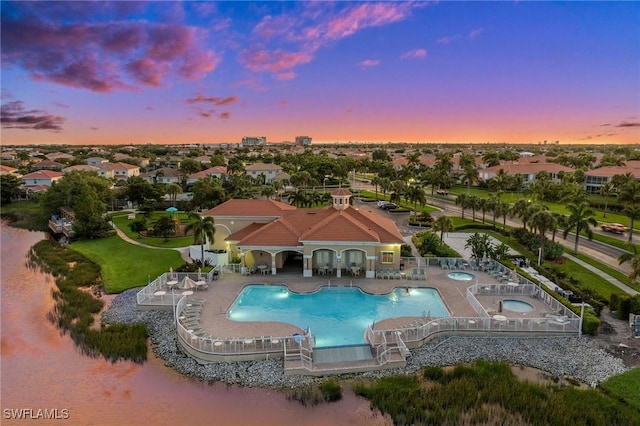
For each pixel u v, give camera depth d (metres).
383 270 42.94
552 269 44.59
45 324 36.09
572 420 22.67
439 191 113.19
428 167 146.75
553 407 23.52
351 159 178.12
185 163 142.38
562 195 84.81
